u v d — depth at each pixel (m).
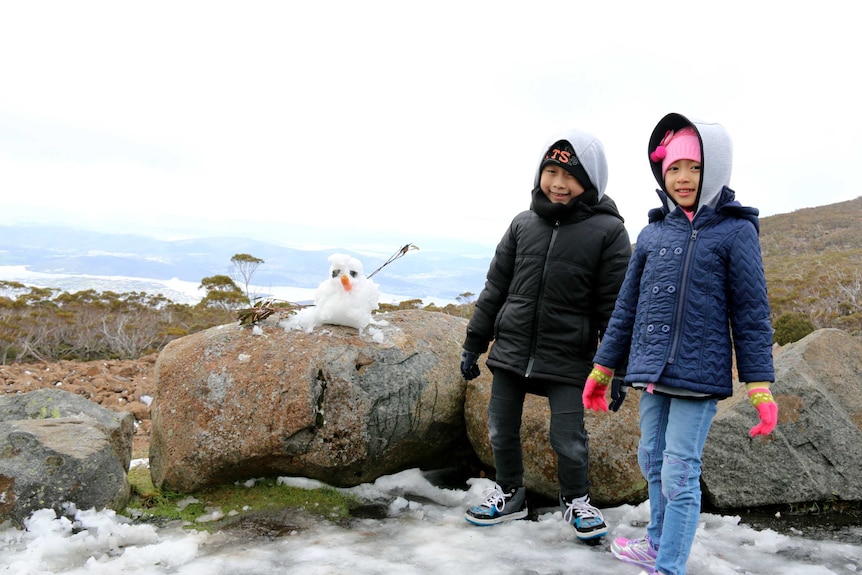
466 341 3.20
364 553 2.64
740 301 2.22
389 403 3.37
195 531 2.84
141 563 2.47
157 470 3.35
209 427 3.22
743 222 2.28
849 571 2.52
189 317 19.12
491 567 2.52
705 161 2.30
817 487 3.20
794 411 3.33
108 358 14.60
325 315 3.56
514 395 3.00
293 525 2.95
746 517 3.14
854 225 57.31
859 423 3.37
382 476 3.55
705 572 2.48
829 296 22.27
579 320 2.87
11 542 2.60
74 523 2.78
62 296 17.98
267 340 3.46
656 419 2.46
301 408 3.18
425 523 3.04
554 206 2.88
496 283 3.14
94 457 2.94
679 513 2.24
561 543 2.80
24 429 3.00
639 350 2.38
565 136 2.91
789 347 3.91
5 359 12.91
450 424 3.66
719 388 2.22
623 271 2.84
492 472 3.73
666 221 2.47
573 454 2.84
